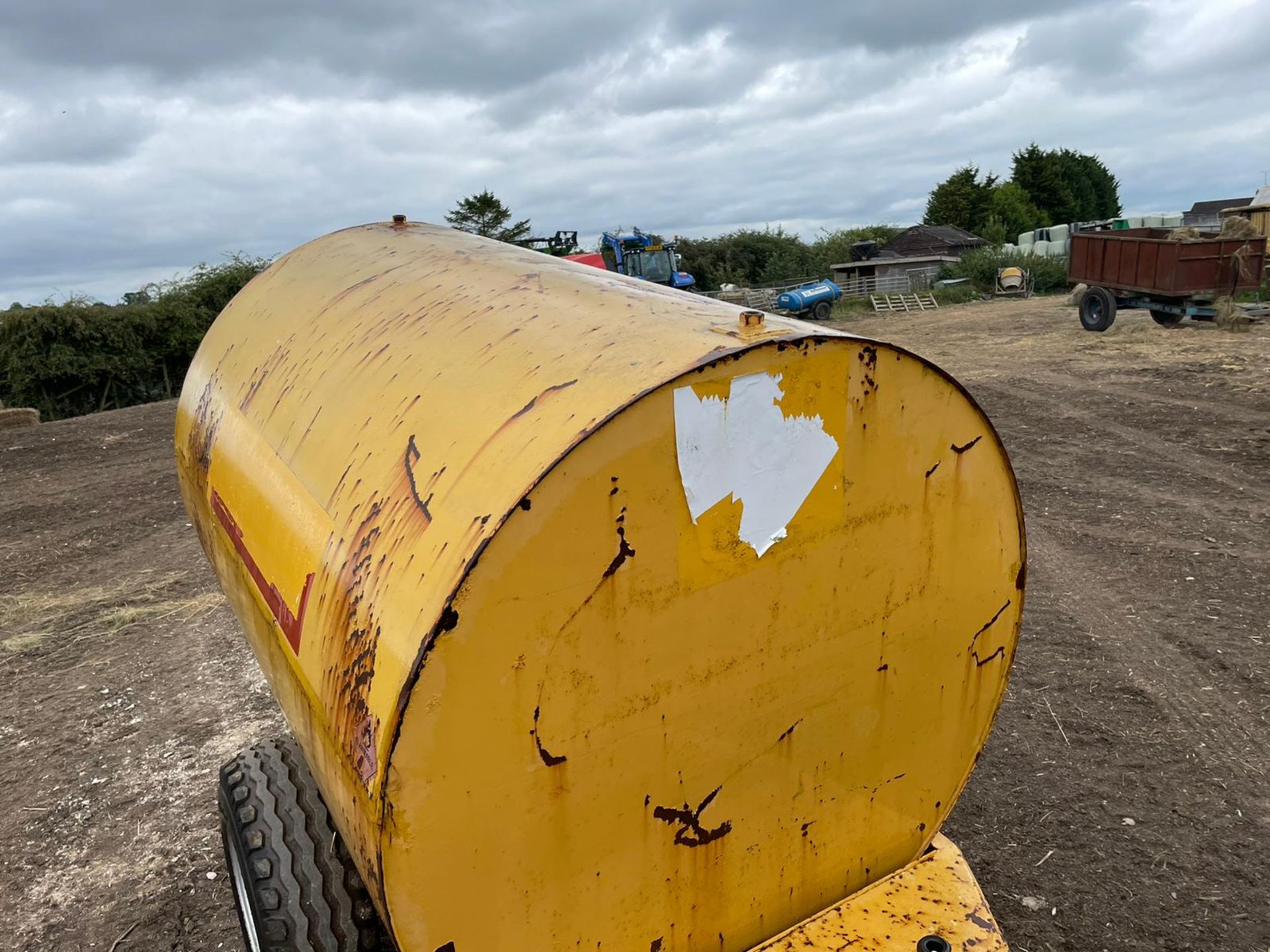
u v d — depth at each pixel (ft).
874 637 6.16
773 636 5.61
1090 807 11.57
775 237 147.43
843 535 5.75
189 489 10.36
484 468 4.85
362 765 4.63
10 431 47.47
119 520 28.48
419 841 4.56
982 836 11.09
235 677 16.70
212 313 79.25
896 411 5.74
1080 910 9.79
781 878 6.24
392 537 5.16
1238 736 12.95
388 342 7.14
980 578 6.64
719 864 5.85
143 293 80.07
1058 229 132.67
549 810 4.96
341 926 6.47
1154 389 36.37
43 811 12.75
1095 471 26.40
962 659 6.79
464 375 5.93
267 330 9.45
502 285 7.36
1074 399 35.91
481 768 4.65
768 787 5.94
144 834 12.11
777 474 5.30
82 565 24.14
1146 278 49.75
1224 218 61.31
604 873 5.31
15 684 16.93
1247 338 45.65
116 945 10.08
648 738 5.23
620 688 5.02
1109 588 18.28
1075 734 13.23
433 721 4.44
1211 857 10.55
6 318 69.77
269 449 7.59
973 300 102.06
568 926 5.25
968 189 198.80
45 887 11.14
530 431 4.85
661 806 5.43
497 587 4.44
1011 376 41.88
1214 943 9.29
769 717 5.77
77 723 15.29
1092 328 53.93
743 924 6.14
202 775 13.43
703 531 5.09
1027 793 11.93
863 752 6.42
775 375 5.12
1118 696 14.20
